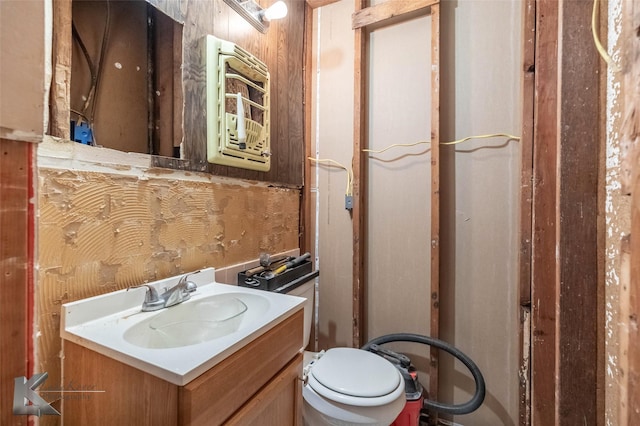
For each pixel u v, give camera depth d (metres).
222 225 1.26
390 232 1.65
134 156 0.91
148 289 0.89
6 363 0.54
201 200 1.16
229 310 1.03
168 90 1.16
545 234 1.12
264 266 1.37
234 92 1.26
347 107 1.76
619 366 0.67
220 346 0.66
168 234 1.03
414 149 1.59
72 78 0.98
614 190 0.71
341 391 1.07
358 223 1.64
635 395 0.58
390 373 1.19
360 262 1.65
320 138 1.83
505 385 1.40
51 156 0.72
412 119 1.59
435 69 1.45
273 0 1.56
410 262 1.60
